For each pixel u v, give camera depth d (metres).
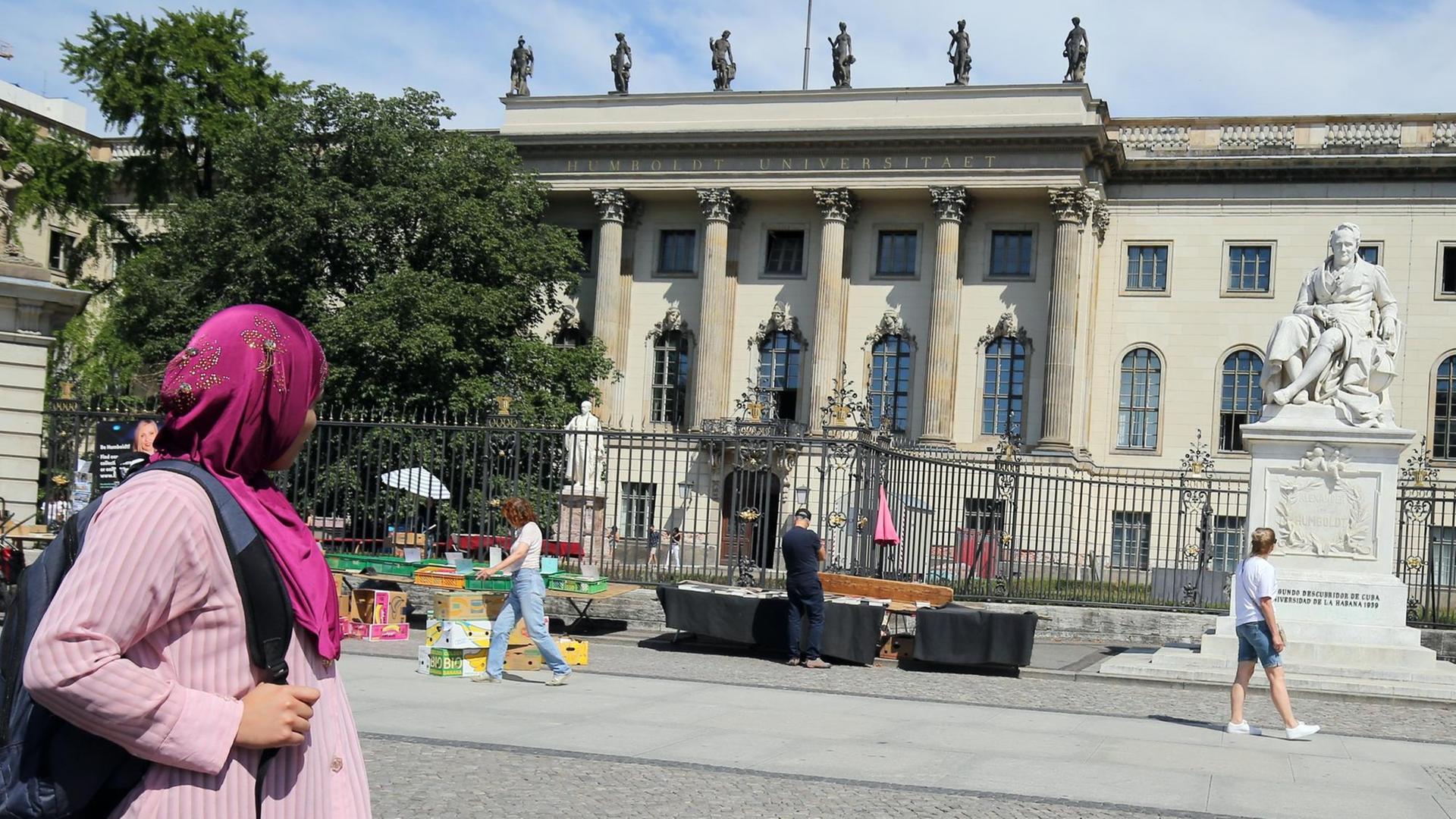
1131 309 74.75
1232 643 23.20
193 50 63.00
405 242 55.91
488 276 57.84
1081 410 72.88
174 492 4.36
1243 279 73.50
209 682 4.41
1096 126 69.69
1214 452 72.88
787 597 24.75
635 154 76.88
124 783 4.28
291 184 53.53
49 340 25.39
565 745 14.18
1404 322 70.25
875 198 76.19
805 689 20.25
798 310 77.19
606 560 35.50
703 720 16.38
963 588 32.56
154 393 50.81
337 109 55.38
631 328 79.44
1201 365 73.44
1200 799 12.82
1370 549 22.48
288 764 4.55
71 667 4.04
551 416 55.09
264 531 4.62
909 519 31.62
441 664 19.61
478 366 54.84
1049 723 17.58
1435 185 70.38
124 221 72.62
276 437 4.77
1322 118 72.88
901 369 75.81
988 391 74.69
